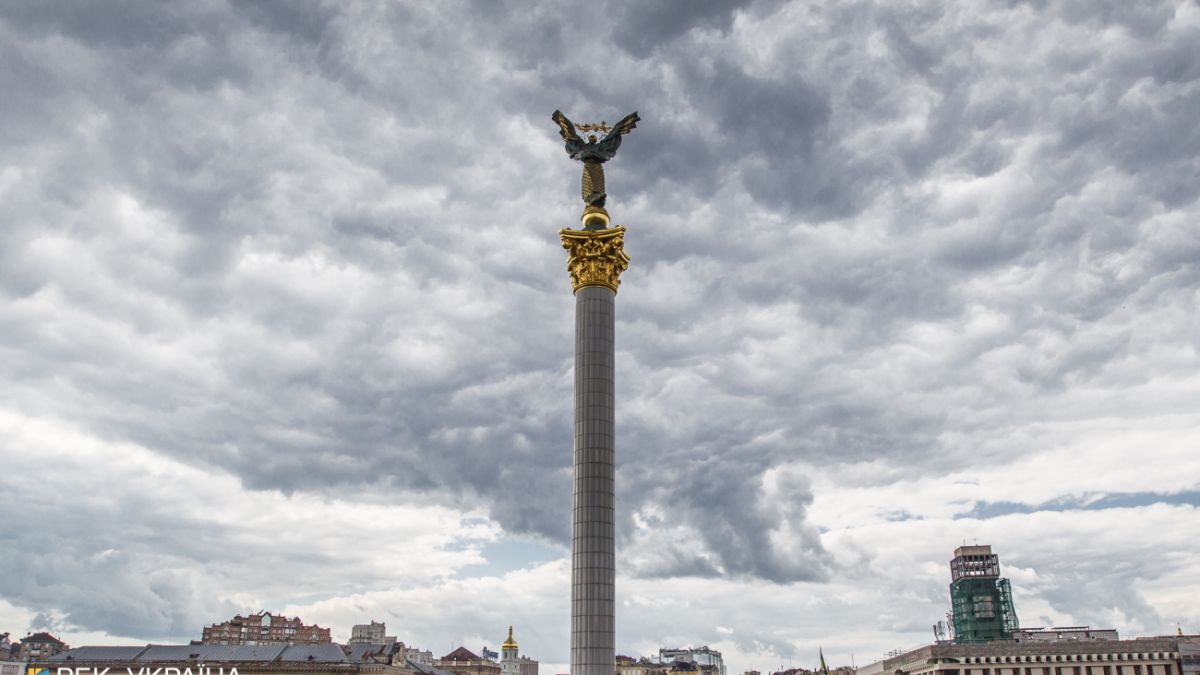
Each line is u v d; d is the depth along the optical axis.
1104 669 143.25
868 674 196.12
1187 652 141.25
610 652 72.00
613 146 88.25
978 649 147.00
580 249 82.06
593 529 74.25
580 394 78.12
